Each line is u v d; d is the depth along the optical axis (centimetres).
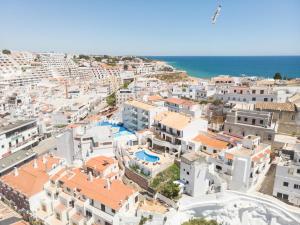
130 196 5716
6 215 6194
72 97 16738
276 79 16762
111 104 16900
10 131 9375
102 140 7750
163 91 15788
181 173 6444
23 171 6762
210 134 7838
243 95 10806
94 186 5984
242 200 5944
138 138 8794
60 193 6144
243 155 6156
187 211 5816
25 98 14212
